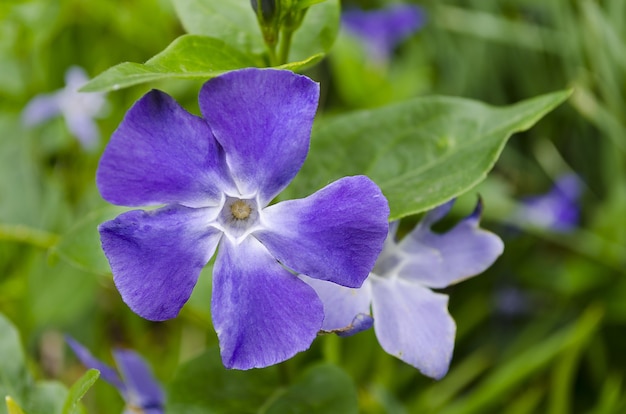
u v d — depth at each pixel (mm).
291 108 218
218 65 238
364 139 265
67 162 436
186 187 221
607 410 361
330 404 265
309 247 221
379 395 346
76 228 271
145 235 218
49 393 269
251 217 228
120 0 450
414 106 265
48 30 429
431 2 546
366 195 216
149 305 218
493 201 407
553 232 415
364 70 462
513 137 506
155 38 454
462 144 259
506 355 393
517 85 537
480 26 521
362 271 218
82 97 419
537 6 534
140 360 297
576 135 501
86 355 282
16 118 431
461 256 254
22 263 383
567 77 502
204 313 293
